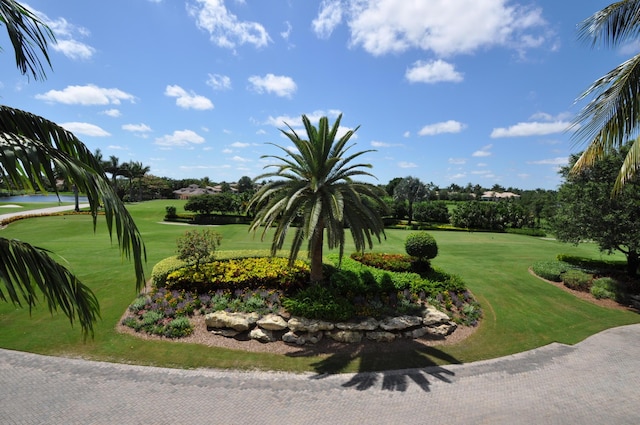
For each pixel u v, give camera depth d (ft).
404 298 38.45
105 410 21.03
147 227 111.45
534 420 21.57
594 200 47.88
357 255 52.42
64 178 11.03
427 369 27.86
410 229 144.66
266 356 29.19
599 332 36.22
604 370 28.17
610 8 21.30
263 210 36.91
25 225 98.53
